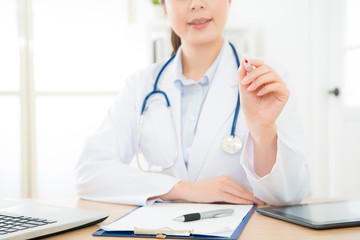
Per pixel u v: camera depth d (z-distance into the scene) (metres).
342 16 2.46
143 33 2.32
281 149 0.80
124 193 0.91
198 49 1.07
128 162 1.17
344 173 2.47
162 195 0.88
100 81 2.56
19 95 2.51
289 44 2.57
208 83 1.09
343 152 2.46
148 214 0.72
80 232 0.62
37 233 0.56
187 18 1.00
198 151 1.01
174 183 0.89
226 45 1.12
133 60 2.53
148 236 0.58
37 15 2.52
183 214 0.71
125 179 0.92
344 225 0.61
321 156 2.52
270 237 0.57
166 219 0.67
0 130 2.51
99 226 0.66
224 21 1.02
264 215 0.72
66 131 2.55
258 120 0.78
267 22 2.62
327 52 2.52
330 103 2.52
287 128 0.94
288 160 0.81
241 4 2.69
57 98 2.54
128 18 2.55
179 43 1.24
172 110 1.09
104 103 2.57
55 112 2.54
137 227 0.61
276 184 0.82
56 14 2.53
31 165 2.53
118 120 1.13
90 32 2.55
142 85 1.16
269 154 0.83
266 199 0.85
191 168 1.02
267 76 0.72
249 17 2.68
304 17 2.54
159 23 2.23
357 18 2.43
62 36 2.54
